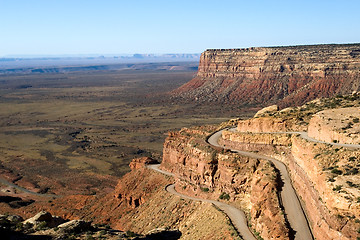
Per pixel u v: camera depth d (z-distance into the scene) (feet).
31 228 191.93
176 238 222.69
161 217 262.67
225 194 238.48
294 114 281.74
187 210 249.34
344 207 143.33
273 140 253.03
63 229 192.65
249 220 201.77
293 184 206.90
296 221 176.14
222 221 205.26
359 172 159.84
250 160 237.04
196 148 276.21
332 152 185.16
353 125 206.18
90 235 188.85
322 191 163.94
